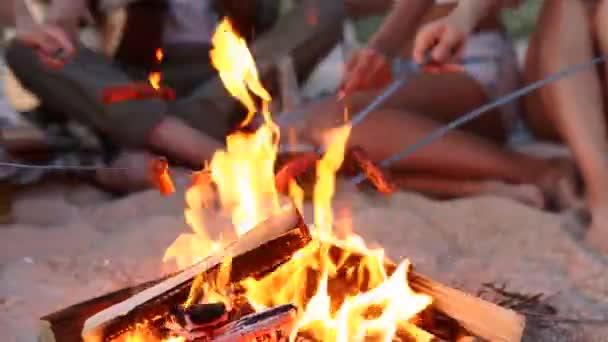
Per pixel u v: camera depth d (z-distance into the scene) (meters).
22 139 3.64
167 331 2.73
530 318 2.97
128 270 3.13
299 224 2.80
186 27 3.74
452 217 3.38
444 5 3.58
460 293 2.79
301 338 2.74
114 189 3.55
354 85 3.52
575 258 3.18
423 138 3.51
